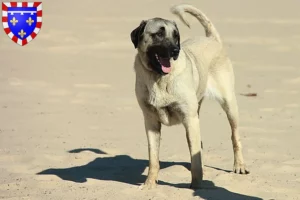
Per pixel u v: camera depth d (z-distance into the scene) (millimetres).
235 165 11180
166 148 13148
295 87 20172
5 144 13469
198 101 10938
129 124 15680
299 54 25844
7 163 11914
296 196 9695
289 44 27578
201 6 37281
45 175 10945
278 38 28672
